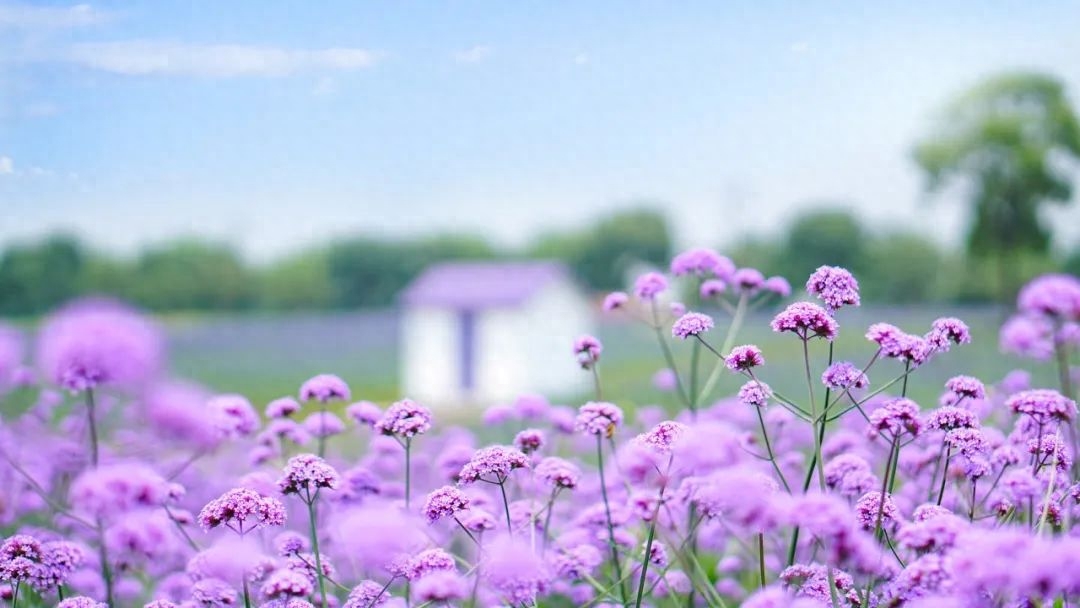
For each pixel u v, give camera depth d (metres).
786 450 6.56
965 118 53.25
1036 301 4.39
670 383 7.71
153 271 81.06
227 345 71.00
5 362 2.92
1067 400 4.12
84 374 2.71
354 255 92.12
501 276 45.84
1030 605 3.18
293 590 3.60
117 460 4.26
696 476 4.11
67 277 70.56
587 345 5.08
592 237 93.50
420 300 44.09
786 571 3.81
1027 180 51.62
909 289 73.12
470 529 4.07
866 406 5.51
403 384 52.44
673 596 4.15
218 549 3.79
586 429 4.25
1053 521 3.76
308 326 81.50
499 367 43.22
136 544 3.97
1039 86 51.94
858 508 3.80
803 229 79.44
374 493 5.06
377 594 3.91
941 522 3.18
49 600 5.05
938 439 4.96
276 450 5.62
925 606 2.97
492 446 4.05
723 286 5.72
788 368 18.34
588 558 4.28
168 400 2.79
